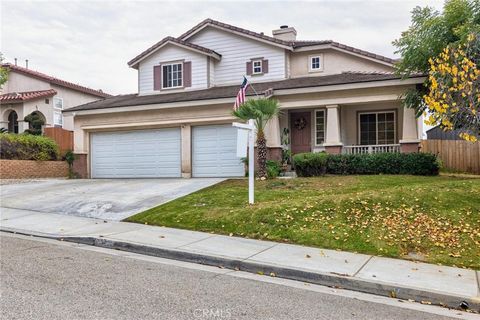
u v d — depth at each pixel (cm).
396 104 1750
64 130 2242
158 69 2164
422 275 605
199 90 2061
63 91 2731
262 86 1847
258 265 646
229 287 553
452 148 1866
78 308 446
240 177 1700
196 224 927
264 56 2028
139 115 1906
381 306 508
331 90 1603
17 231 898
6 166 1858
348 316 462
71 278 561
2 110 2458
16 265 620
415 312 491
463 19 1241
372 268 636
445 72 901
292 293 542
